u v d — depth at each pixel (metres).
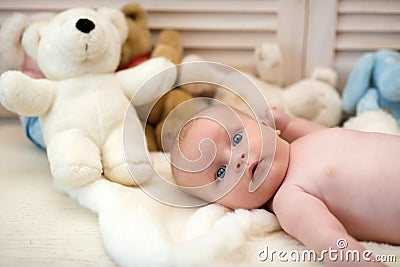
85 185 1.08
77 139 1.12
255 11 1.52
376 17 1.50
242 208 1.02
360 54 1.56
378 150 0.96
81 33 1.14
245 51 1.58
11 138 1.48
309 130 1.25
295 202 0.92
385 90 1.36
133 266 0.85
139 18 1.47
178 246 0.86
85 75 1.21
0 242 0.93
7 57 1.32
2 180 1.20
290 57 1.57
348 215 0.94
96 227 0.99
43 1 1.48
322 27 1.52
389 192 0.91
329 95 1.48
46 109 1.17
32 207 1.06
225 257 0.86
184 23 1.53
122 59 1.43
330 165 0.96
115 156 1.13
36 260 0.88
